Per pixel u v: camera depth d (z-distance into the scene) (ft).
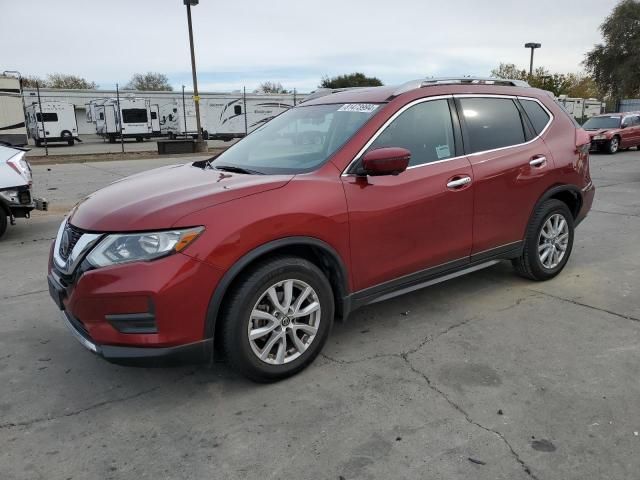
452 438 8.66
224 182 10.38
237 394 10.14
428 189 11.91
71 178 46.14
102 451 8.55
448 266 12.86
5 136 79.15
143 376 10.92
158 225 8.89
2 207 23.00
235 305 9.52
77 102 142.10
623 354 11.37
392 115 11.74
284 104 135.64
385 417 9.27
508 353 11.53
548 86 130.00
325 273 11.08
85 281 8.93
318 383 10.43
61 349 12.21
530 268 15.23
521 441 8.54
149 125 125.49
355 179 10.91
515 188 13.87
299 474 7.91
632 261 17.98
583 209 16.34
